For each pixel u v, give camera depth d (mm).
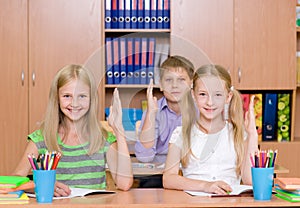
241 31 4152
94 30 4125
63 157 2277
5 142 4105
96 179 2303
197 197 1944
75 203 1809
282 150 4105
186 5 4129
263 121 4184
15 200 1805
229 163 2303
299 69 4223
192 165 2277
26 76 4102
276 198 1929
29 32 4098
